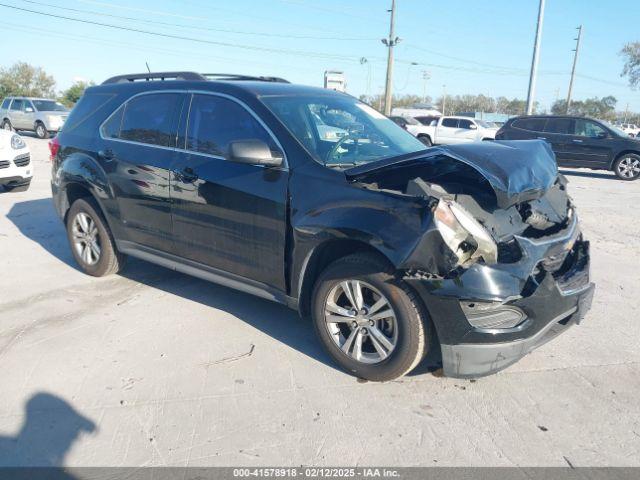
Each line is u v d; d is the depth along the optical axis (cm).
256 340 391
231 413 303
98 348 375
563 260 345
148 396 318
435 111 3300
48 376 338
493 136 2212
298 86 440
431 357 368
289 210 347
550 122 1576
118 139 466
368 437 284
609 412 309
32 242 644
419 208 294
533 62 2489
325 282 338
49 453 269
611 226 806
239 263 386
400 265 295
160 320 423
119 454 269
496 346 294
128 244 470
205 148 400
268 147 345
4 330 402
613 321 434
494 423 297
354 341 336
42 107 2361
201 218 399
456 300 289
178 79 447
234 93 395
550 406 314
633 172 1455
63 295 473
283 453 271
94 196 481
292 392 324
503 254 303
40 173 1192
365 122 427
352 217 315
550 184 336
